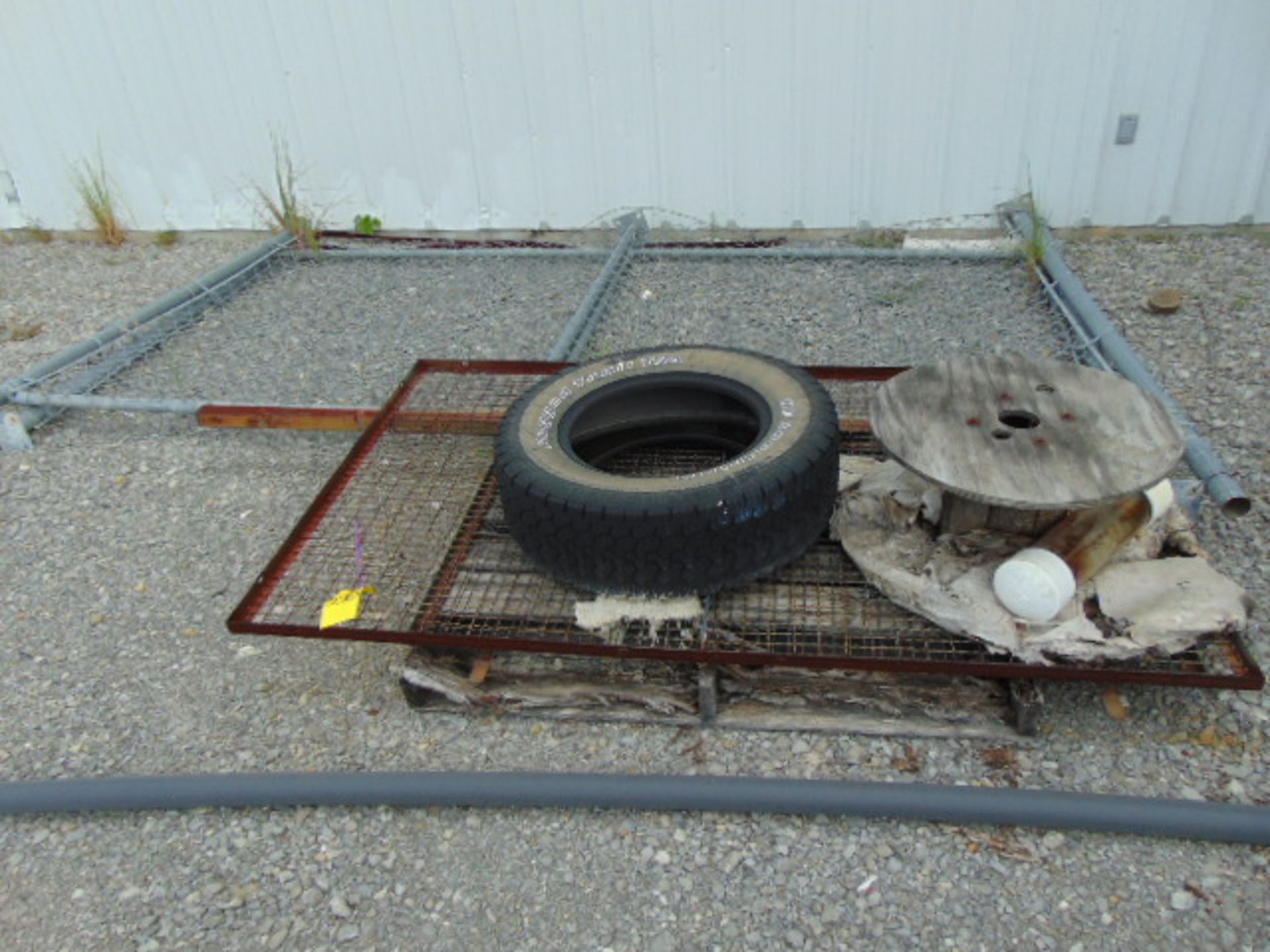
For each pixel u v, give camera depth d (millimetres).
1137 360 3621
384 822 2354
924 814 2195
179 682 2783
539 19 5199
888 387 2639
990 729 2389
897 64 4969
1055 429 2410
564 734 2533
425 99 5574
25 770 2531
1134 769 2293
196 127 5949
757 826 2266
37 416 4098
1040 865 2131
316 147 5883
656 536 2369
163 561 3273
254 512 3479
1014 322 4328
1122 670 2213
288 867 2264
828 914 2070
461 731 2566
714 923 2072
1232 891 2043
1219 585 2338
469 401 3684
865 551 2584
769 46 5035
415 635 2447
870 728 2418
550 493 2443
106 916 2184
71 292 5566
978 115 5035
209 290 5203
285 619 2727
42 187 6359
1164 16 4609
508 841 2287
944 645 2402
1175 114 4852
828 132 5230
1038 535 2504
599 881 2178
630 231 5410
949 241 5281
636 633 2494
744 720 2469
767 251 5172
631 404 3049
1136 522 2416
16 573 3270
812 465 2475
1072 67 4820
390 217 6035
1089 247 5027
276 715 2654
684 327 4512
